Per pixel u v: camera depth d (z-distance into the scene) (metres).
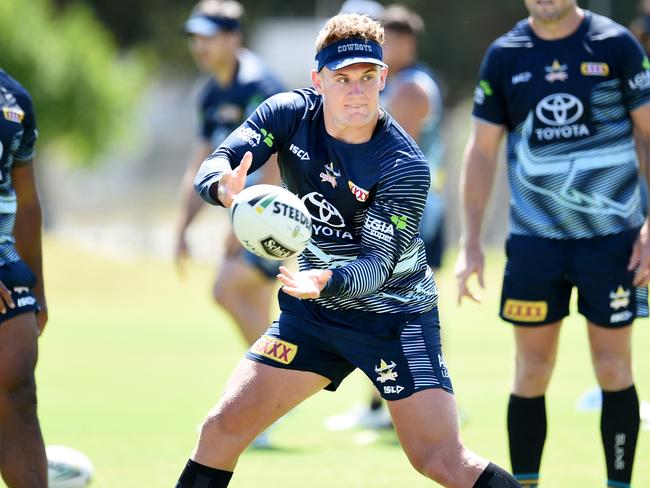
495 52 21.45
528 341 21.17
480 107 21.77
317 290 14.91
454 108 145.50
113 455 25.92
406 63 30.25
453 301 68.69
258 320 29.69
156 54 154.62
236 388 16.75
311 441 28.27
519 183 21.36
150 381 38.81
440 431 16.36
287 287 14.86
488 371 40.34
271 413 16.78
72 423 30.39
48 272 78.12
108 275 78.94
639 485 22.47
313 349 16.91
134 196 164.38
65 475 20.94
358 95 15.84
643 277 20.62
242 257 29.48
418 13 141.62
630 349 21.08
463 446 16.42
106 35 135.88
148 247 113.88
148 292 75.81
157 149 172.75
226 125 31.22
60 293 74.31
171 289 77.19
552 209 21.00
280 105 16.73
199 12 30.94
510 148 21.61
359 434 29.25
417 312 17.00
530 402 21.23
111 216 150.88
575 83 20.80
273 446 27.52
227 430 16.61
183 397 35.16
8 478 17.19
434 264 30.88
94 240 119.50
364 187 16.30
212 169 16.19
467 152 22.08
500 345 48.56
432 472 16.33
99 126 109.25
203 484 16.58
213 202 16.17
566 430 28.70
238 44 31.02
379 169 16.23
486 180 21.95
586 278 20.78
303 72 137.38
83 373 40.91
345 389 37.75
